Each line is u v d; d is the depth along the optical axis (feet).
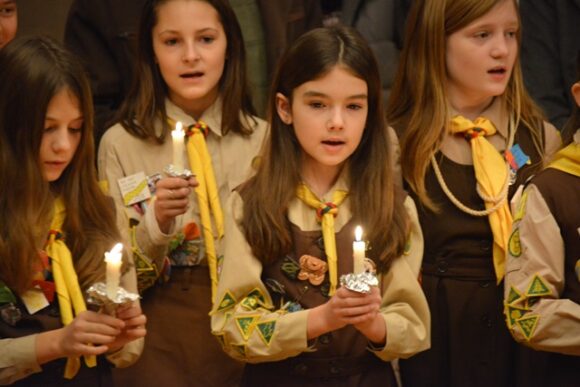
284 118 17.72
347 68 17.12
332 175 17.79
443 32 20.24
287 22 24.75
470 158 20.15
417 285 17.25
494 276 19.51
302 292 16.97
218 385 19.60
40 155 16.69
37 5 28.02
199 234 19.79
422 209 19.70
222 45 20.56
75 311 16.66
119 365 17.40
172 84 20.43
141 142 20.27
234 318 16.70
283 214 17.20
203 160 20.18
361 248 15.16
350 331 16.92
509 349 19.56
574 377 16.99
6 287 16.47
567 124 18.16
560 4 24.27
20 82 16.57
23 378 16.51
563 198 17.02
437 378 19.60
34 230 16.53
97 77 23.66
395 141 20.16
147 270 18.80
